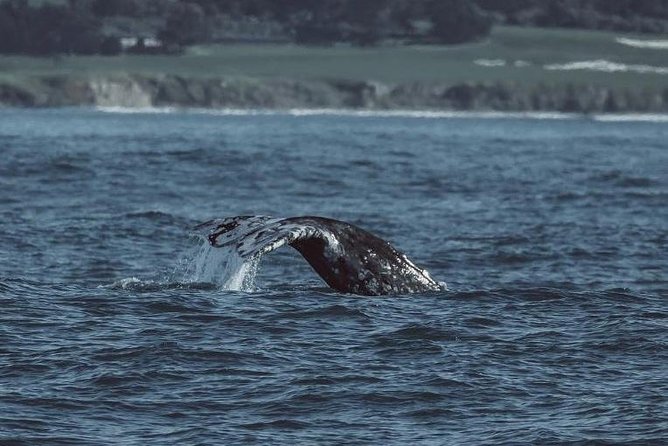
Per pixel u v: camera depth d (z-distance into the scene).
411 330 59.41
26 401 47.91
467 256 97.19
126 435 44.62
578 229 117.44
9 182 152.62
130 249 97.50
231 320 61.16
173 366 52.75
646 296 70.75
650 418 46.62
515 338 58.78
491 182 175.75
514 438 44.69
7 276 81.06
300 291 68.69
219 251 72.81
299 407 47.97
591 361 55.00
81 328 59.22
